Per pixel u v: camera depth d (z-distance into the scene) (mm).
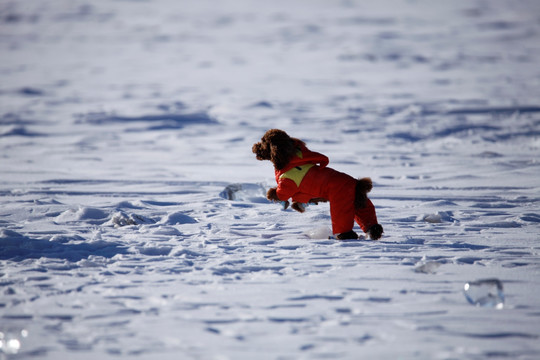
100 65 128125
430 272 15648
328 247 18609
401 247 18594
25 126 58438
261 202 27672
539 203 26906
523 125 57156
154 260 17047
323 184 19469
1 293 13836
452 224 22500
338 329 11562
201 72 116062
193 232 21016
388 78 103438
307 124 61344
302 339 11047
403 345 10750
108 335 11227
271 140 19391
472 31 185000
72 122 61500
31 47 165750
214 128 59438
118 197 28453
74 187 31031
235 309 12758
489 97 78250
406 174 35719
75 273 15570
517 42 158375
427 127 57531
